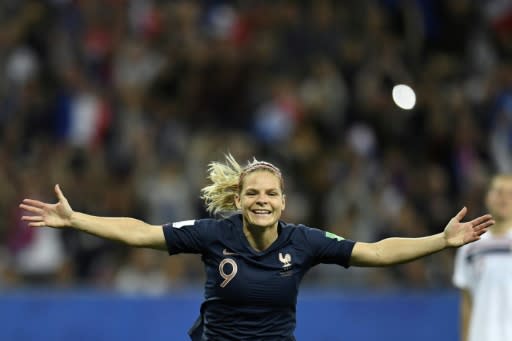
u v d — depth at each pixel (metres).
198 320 21.34
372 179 43.56
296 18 49.69
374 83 47.91
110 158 44.28
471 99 49.34
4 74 48.31
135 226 21.08
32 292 35.62
